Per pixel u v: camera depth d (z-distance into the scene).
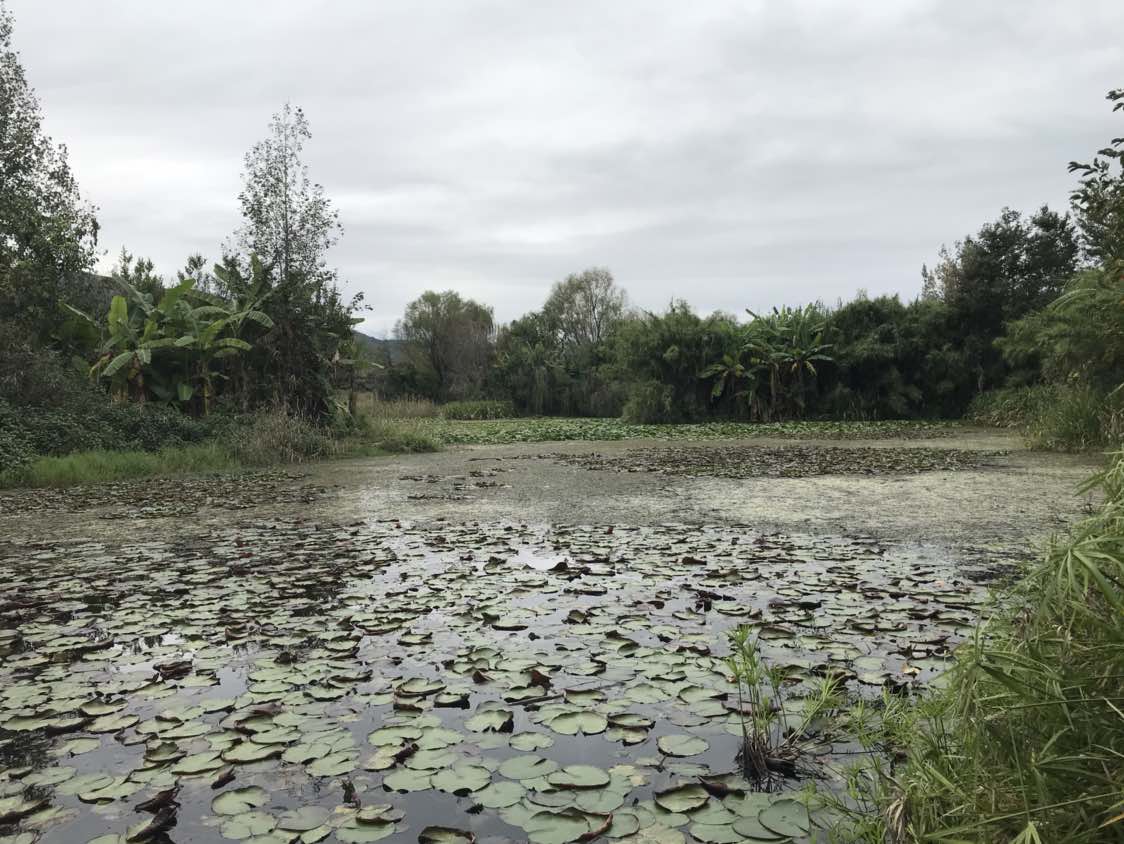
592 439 20.09
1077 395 12.90
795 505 7.21
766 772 2.19
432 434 18.34
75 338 16.06
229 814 2.03
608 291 51.69
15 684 3.03
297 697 2.84
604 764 2.27
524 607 3.93
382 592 4.30
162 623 3.80
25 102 16.78
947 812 1.65
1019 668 1.72
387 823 1.96
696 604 3.89
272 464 13.18
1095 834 1.42
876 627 3.39
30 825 2.00
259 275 15.76
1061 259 23.58
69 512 7.85
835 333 26.94
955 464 10.73
